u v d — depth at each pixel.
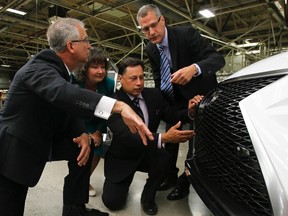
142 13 1.85
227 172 1.08
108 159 1.93
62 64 1.21
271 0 4.32
